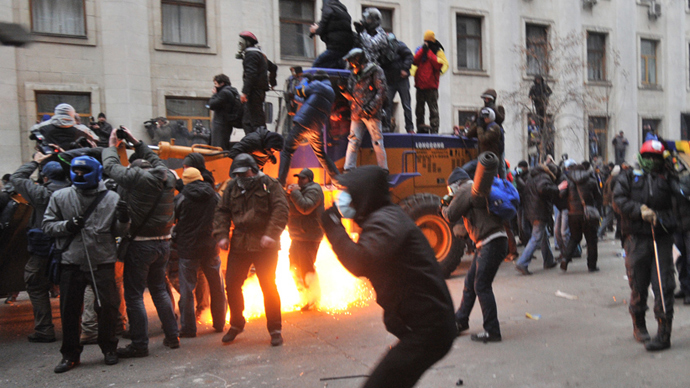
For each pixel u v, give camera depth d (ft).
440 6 60.29
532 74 66.80
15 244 18.75
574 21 69.82
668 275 15.37
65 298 14.49
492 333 16.42
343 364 14.58
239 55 24.52
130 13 45.80
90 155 17.28
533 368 14.12
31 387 13.44
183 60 48.55
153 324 19.29
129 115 45.91
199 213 17.42
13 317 21.18
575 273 27.04
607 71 73.97
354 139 23.71
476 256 16.78
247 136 20.38
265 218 16.42
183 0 48.60
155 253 15.78
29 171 17.24
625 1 74.95
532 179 26.71
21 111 43.04
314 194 20.15
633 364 14.23
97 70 45.42
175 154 22.12
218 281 17.97
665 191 15.40
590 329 17.58
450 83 62.13
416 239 8.83
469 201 16.53
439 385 13.07
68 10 44.62
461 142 28.48
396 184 25.04
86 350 16.55
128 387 13.34
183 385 13.39
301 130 22.22
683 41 81.05
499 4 64.95
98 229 14.46
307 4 53.62
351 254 8.62
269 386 13.21
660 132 80.07
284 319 19.33
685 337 16.51
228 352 15.88
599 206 42.04
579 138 68.80
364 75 23.22
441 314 8.74
